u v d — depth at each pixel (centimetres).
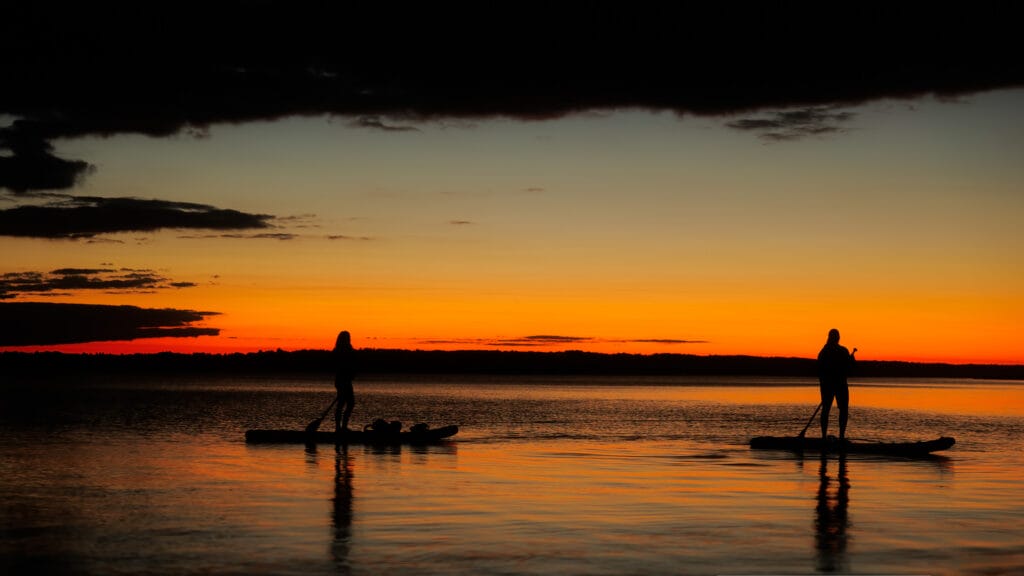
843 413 1961
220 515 1106
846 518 1102
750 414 4031
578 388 11338
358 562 852
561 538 969
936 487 1401
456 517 1095
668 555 889
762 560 870
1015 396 8075
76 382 13425
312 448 2045
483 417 3666
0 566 837
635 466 1683
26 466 1645
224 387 10038
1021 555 896
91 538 963
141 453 1902
